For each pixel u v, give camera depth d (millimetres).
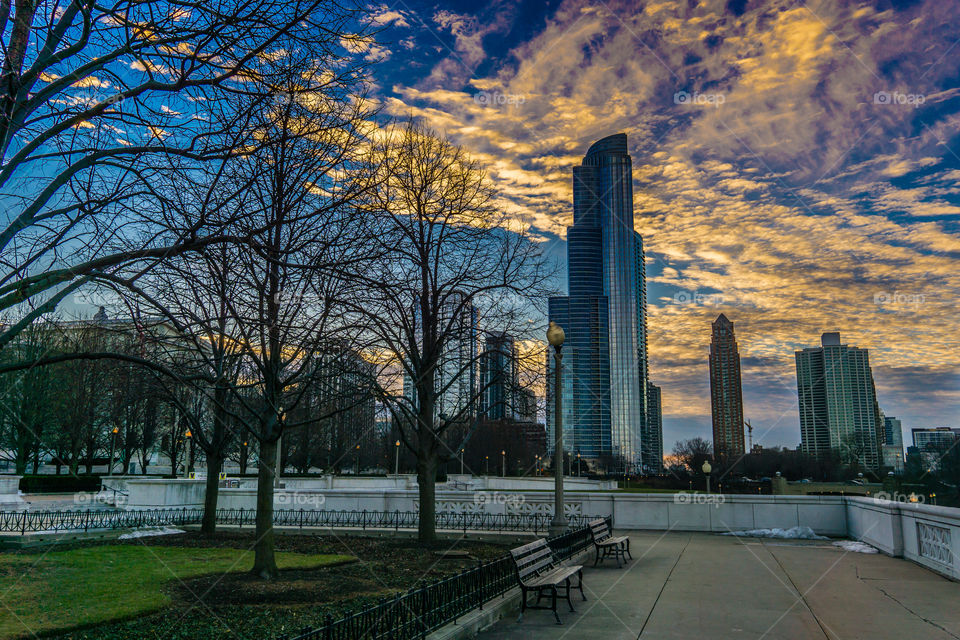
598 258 189125
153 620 8961
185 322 11398
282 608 9648
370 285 11609
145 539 19203
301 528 22172
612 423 170625
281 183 10898
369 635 6945
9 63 6270
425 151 18531
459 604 8836
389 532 21156
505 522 23266
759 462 111562
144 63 6914
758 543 20109
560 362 15969
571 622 9773
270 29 8094
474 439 72500
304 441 60562
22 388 39875
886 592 12125
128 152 7148
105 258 6777
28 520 21078
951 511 13328
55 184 6660
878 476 88000
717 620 9891
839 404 128750
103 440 56094
